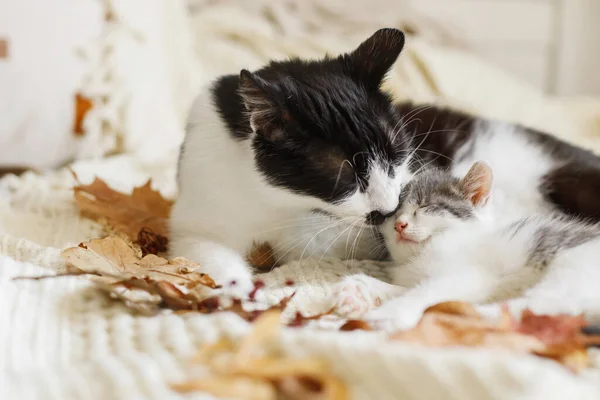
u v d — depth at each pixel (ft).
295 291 2.03
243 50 3.96
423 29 4.57
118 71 3.29
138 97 3.33
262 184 2.13
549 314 1.85
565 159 2.48
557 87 4.80
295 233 2.28
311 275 2.19
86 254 2.02
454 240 2.16
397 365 1.55
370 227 2.21
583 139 3.50
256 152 2.10
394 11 4.51
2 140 3.18
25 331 1.79
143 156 3.28
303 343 1.62
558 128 3.77
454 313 1.81
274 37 4.06
